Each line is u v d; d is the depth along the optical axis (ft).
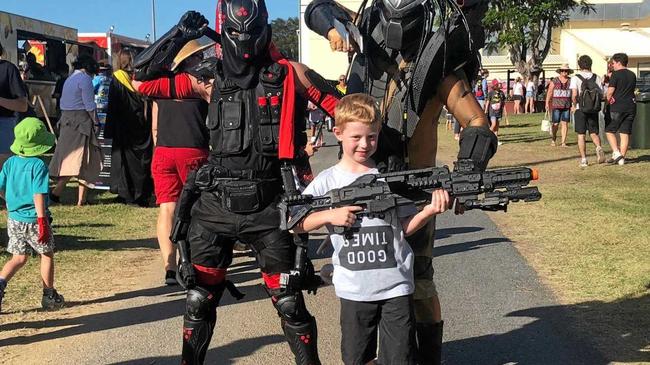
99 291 19.15
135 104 30.50
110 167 32.22
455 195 9.47
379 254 10.02
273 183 11.46
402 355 10.01
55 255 22.86
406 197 9.73
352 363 10.25
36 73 54.65
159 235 19.49
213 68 11.90
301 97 11.60
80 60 32.30
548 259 20.86
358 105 10.02
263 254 11.51
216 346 15.12
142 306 17.88
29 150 16.66
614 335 14.75
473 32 11.06
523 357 13.96
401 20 10.60
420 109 10.84
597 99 39.88
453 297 17.84
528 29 108.68
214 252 11.60
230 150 11.28
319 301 18.22
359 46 10.92
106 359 14.44
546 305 16.89
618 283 18.15
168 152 18.94
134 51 31.32
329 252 23.25
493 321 16.01
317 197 10.05
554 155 47.24
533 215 27.25
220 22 11.45
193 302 11.69
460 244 23.45
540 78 124.98
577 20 164.96
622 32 142.51
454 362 13.82
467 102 10.80
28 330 16.11
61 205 32.73
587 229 24.49
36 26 54.24
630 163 41.14
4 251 22.62
